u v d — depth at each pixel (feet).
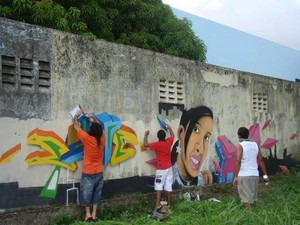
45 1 20.95
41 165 16.28
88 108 18.11
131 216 18.40
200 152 24.38
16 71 15.62
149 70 21.18
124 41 27.43
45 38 16.61
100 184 17.39
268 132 31.14
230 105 27.12
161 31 31.32
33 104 16.07
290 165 33.60
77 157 17.60
